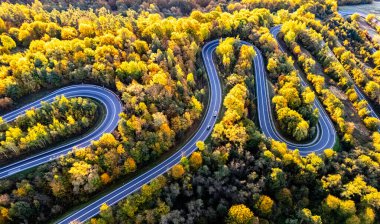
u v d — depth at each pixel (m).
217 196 130.88
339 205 138.75
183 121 149.88
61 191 120.50
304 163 152.38
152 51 184.25
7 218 111.44
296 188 145.38
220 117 171.00
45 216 119.44
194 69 188.12
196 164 135.00
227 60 191.50
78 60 169.88
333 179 146.38
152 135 137.50
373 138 181.38
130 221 119.00
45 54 173.75
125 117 143.00
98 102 160.88
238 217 121.94
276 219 137.25
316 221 131.25
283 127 173.50
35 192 118.62
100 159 128.12
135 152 132.75
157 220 118.94
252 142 149.00
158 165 143.88
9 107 153.75
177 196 130.25
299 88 187.12
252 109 179.25
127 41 186.12
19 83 157.00
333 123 187.88
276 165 141.50
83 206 126.19
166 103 149.62
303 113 175.12
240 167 137.62
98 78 167.25
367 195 140.88
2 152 130.12
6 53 177.75
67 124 139.00
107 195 130.75
